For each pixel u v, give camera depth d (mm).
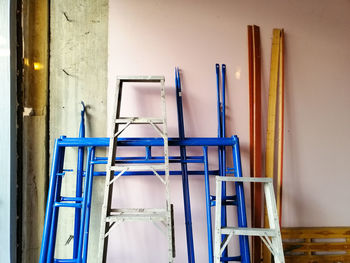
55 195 1714
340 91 2080
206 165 1802
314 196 2031
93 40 1951
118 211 1607
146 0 1991
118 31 1964
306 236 1947
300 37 2072
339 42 2090
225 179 1511
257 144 1960
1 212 1790
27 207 1864
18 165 1865
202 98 1986
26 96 1896
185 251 1924
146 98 1955
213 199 1810
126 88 1950
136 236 1914
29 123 1894
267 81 2039
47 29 1936
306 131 2051
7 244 1777
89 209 1723
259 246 1918
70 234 1888
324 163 2047
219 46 2014
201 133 1974
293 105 2051
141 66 1961
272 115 1998
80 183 1806
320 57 2080
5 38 1816
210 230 1739
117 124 1654
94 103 1932
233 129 1998
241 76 2018
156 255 1915
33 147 1892
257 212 1926
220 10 2029
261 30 2045
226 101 2006
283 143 2021
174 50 1988
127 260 1902
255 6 2051
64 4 1952
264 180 1526
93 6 1964
